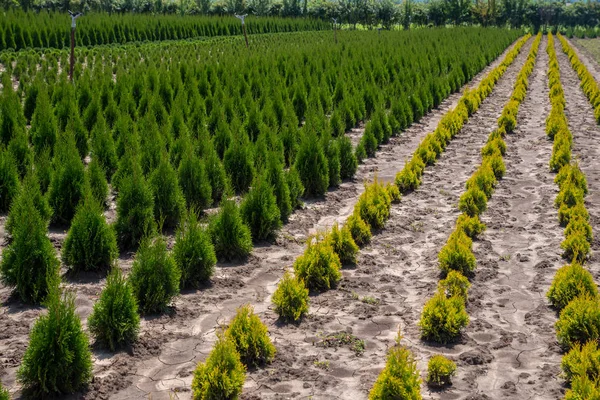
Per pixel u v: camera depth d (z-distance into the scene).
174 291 7.93
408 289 8.80
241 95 22.06
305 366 6.61
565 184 13.12
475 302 8.33
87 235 8.68
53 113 15.90
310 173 13.24
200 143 13.69
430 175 15.46
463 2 94.94
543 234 11.20
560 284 8.12
